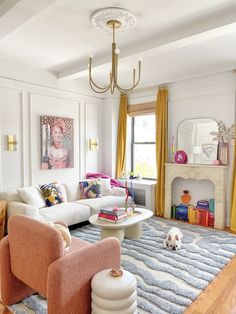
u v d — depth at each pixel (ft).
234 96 13.85
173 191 16.52
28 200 12.53
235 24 8.25
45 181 14.92
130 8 7.98
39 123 14.53
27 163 14.05
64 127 15.76
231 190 13.79
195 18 8.63
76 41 10.54
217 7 7.97
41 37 10.17
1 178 12.94
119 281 5.78
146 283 8.14
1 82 12.82
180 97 15.92
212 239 12.06
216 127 14.52
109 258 6.64
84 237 12.13
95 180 16.01
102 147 18.79
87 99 17.43
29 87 13.97
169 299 7.33
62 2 7.64
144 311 6.83
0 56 12.42
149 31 9.55
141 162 18.80
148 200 16.52
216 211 14.01
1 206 11.62
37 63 13.48
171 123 16.43
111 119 18.33
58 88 15.38
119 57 11.43
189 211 15.15
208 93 14.76
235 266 9.44
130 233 11.98
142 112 17.81
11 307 7.10
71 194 15.02
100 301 5.61
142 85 16.98
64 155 15.79
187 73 14.87
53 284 5.47
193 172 14.96
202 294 7.64
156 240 11.84
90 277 6.15
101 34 9.83
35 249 6.11
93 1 7.60
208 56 12.23
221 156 14.21
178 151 15.56
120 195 16.19
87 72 13.74
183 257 10.04
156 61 12.84
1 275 7.14
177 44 9.87
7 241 7.11
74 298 5.79
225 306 7.07
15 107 13.44
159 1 7.62
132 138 19.19
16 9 7.30
